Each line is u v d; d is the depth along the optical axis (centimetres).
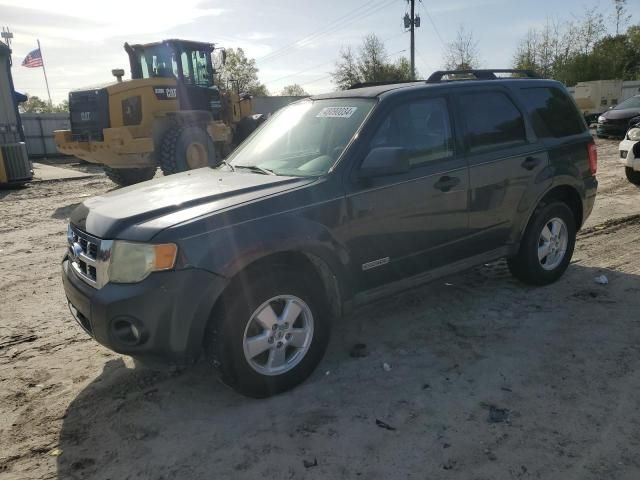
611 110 1902
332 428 287
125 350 284
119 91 1080
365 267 346
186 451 274
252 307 298
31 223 852
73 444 285
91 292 292
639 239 604
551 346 365
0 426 302
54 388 342
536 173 437
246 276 298
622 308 420
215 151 1216
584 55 4059
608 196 855
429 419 291
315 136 376
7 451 280
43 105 5397
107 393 334
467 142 399
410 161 367
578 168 473
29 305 485
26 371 364
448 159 386
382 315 430
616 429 275
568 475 244
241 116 1395
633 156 913
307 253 317
